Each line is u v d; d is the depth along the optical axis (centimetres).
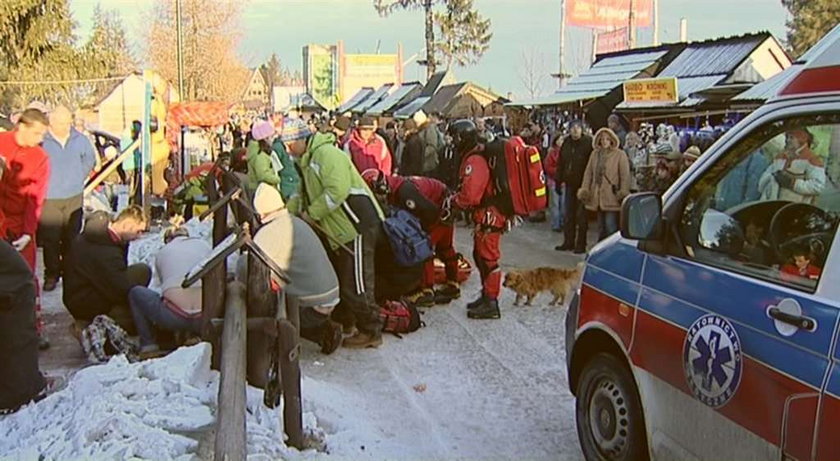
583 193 1123
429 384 600
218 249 517
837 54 313
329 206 657
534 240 1328
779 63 1498
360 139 1155
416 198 814
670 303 366
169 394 464
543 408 551
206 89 4903
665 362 365
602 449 426
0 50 2652
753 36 1534
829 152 305
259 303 484
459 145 781
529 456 471
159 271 639
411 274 742
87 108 2666
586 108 1753
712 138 1141
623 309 404
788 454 284
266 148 970
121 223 635
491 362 654
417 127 1462
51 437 423
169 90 2173
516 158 755
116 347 603
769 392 295
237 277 578
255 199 608
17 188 675
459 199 775
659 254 386
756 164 344
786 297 297
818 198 304
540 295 884
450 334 736
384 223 724
